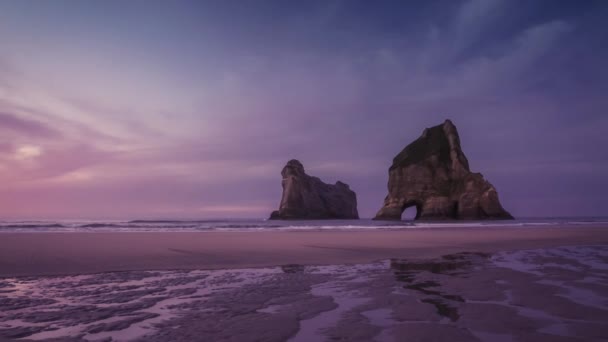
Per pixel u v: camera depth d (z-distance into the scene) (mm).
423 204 85562
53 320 4859
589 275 8531
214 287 7305
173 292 6797
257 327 4520
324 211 109625
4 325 4617
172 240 18344
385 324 4629
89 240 17453
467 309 5359
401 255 13203
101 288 7184
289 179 106312
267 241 18344
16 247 13664
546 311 5195
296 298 6250
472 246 16594
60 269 9469
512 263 10961
